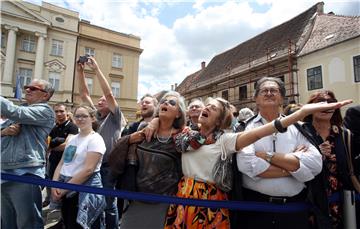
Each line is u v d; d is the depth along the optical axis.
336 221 1.95
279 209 1.72
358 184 2.06
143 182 2.00
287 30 20.42
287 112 2.62
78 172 2.50
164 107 2.06
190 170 1.90
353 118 2.21
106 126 3.26
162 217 2.06
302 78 16.50
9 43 20.33
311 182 1.77
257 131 1.68
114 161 2.08
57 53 22.53
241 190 1.82
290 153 1.72
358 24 14.02
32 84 2.57
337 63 14.47
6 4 19.95
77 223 2.54
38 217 2.42
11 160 2.27
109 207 3.05
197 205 1.74
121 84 25.08
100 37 24.33
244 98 21.33
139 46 26.25
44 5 22.06
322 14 18.08
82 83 3.37
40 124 2.40
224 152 1.80
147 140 2.03
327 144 2.06
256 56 21.64
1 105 2.06
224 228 1.78
